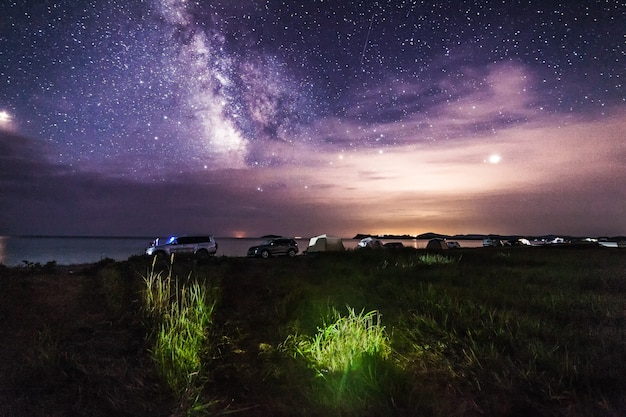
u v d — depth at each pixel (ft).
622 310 24.39
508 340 17.63
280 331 20.03
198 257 66.80
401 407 11.55
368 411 11.14
